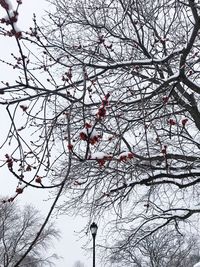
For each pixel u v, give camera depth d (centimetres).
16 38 282
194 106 673
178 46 663
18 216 2338
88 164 809
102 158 298
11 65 392
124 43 720
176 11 512
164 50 583
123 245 1011
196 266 843
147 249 1477
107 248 1047
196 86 575
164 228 1079
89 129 252
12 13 261
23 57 312
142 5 650
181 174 726
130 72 511
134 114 639
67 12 741
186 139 876
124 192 864
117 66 473
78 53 629
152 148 792
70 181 846
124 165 747
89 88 424
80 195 926
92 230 1110
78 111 477
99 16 742
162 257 1577
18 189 286
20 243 2241
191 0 470
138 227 965
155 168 739
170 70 655
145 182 774
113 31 683
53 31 643
